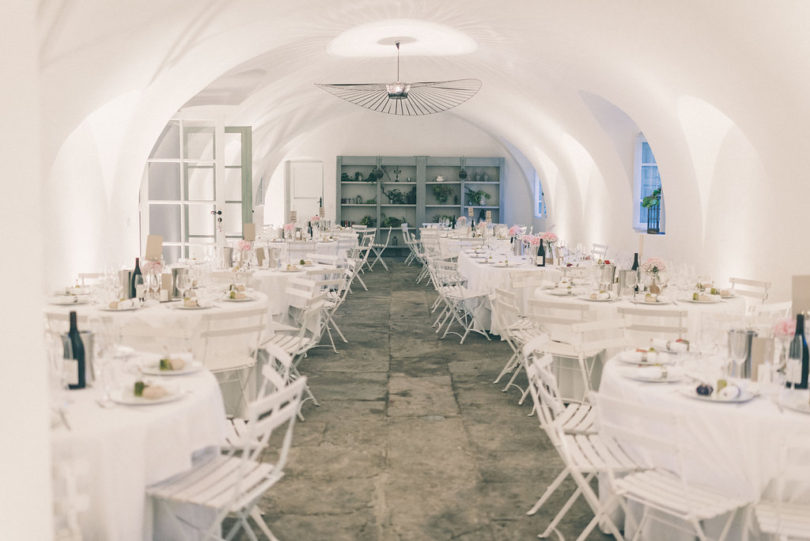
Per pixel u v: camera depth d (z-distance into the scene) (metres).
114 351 3.36
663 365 3.77
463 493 4.09
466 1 7.70
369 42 9.69
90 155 7.73
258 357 5.65
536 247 9.20
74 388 3.20
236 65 8.55
